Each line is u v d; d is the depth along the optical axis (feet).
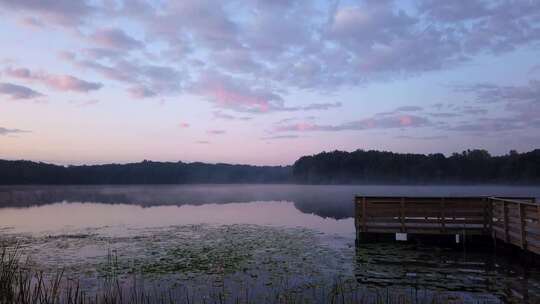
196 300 36.06
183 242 66.49
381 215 64.69
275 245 63.05
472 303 35.22
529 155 339.16
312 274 45.03
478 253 57.16
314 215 116.16
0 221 103.76
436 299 35.58
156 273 45.68
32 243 67.00
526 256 49.49
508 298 36.60
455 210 62.23
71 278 43.86
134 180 519.19
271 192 299.58
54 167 460.14
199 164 592.60
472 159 380.99
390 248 60.49
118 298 36.58
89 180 491.31
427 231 62.85
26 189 383.65
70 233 78.95
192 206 157.17
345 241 66.85
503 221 55.57
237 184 587.68
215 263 50.47
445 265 49.60
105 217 113.09
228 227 86.33
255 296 37.17
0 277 36.50
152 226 89.45
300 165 533.14
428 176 396.57
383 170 430.61
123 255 55.93
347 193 256.73
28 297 34.30
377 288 39.88
